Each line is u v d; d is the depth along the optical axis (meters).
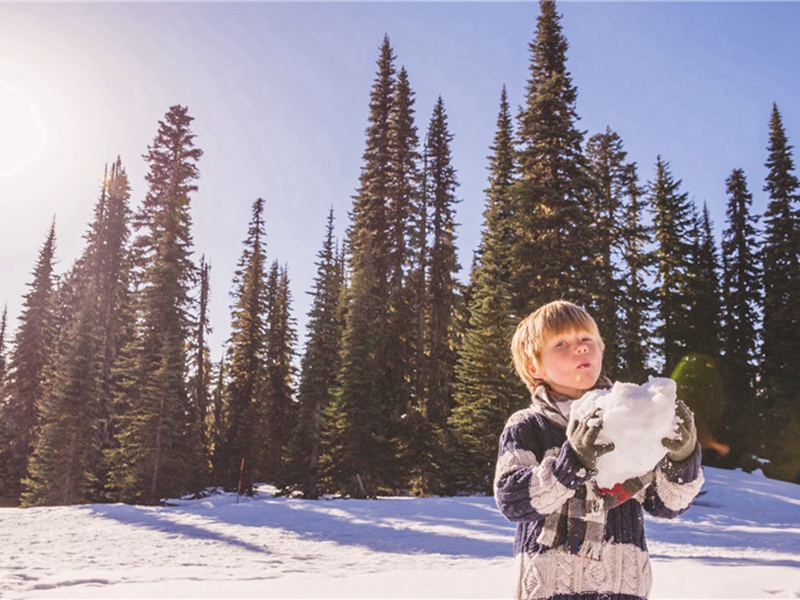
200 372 41.19
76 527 13.50
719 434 32.97
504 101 36.88
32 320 41.47
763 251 36.75
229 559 9.05
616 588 1.26
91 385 29.41
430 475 27.44
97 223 38.47
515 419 1.44
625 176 35.97
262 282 43.19
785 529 13.07
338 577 5.84
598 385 1.45
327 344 31.08
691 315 35.25
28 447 38.00
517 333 1.56
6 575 5.89
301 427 30.62
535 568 1.29
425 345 33.44
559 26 27.08
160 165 33.97
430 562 8.64
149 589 4.81
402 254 33.78
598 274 26.36
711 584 4.53
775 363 33.81
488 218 33.41
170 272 30.97
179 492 27.31
